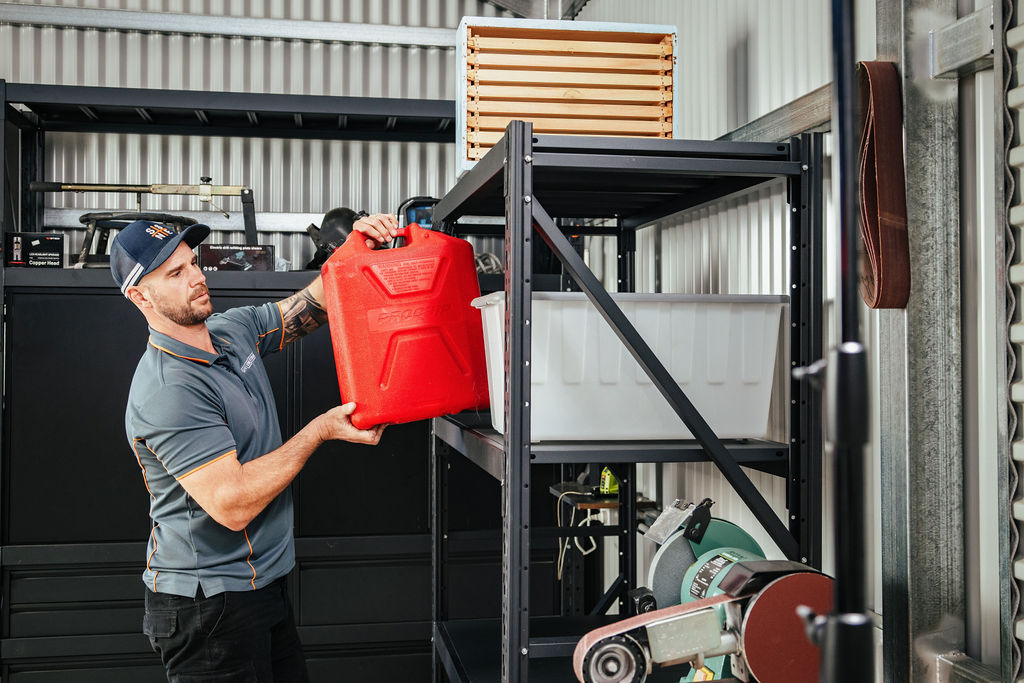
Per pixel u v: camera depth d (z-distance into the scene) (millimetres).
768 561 1418
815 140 1870
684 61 2898
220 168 4000
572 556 3490
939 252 1737
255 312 2549
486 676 2193
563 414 1847
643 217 2619
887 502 1816
